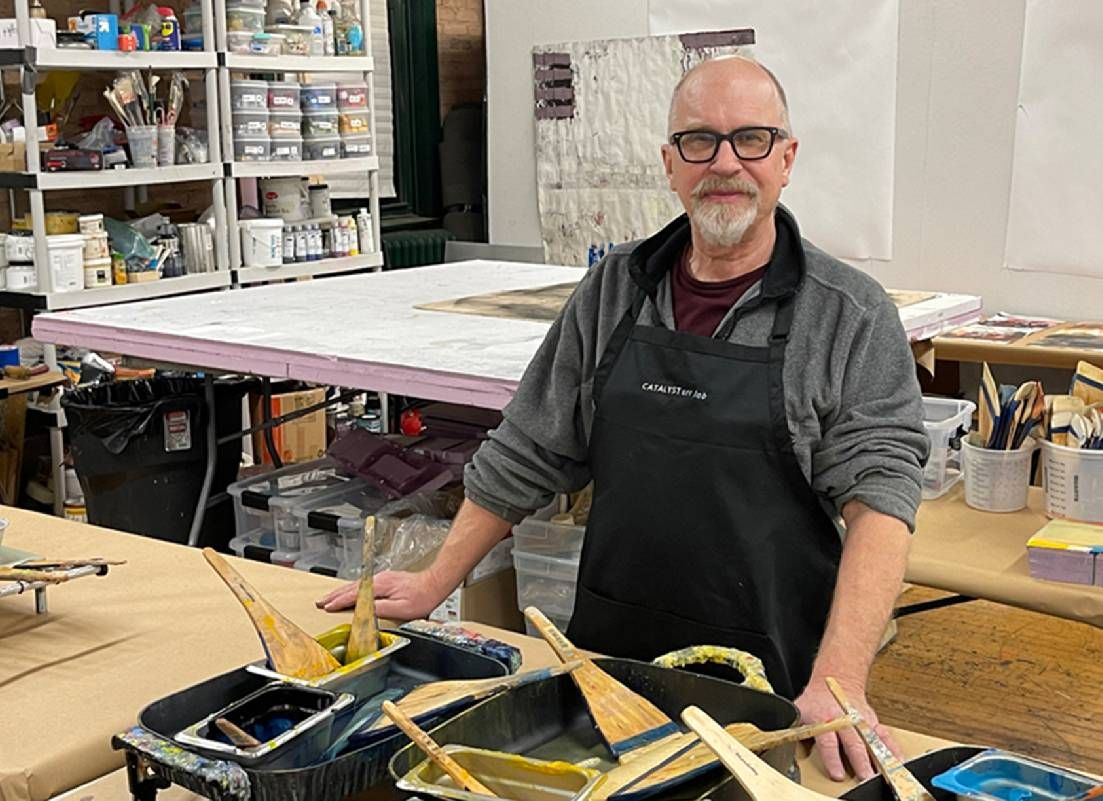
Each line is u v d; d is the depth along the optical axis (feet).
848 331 6.23
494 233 21.98
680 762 3.96
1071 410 8.45
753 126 6.20
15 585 5.57
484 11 21.58
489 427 11.55
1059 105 15.57
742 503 6.30
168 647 5.51
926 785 3.83
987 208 16.46
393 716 4.02
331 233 18.57
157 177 15.76
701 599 6.41
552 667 4.65
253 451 16.90
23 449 15.94
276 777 3.87
